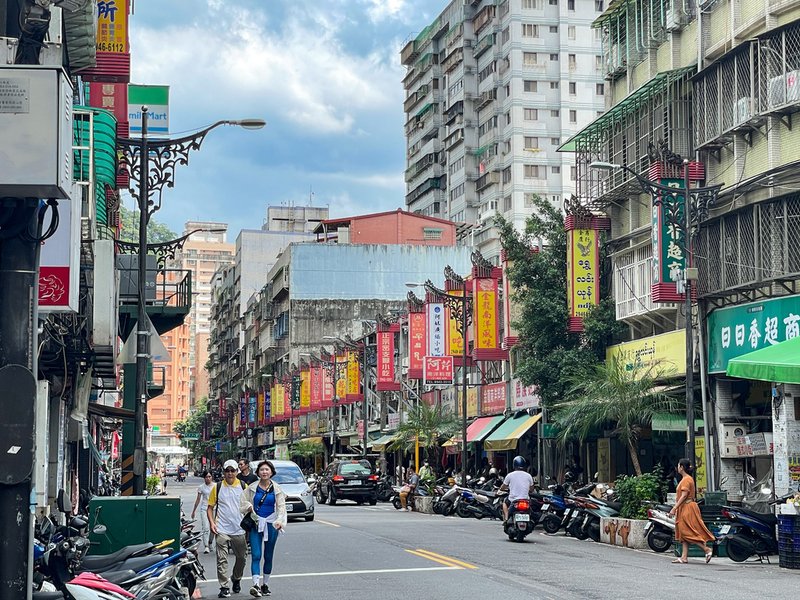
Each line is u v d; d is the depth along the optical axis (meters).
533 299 36.31
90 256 18.81
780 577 16.42
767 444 26.77
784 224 24.98
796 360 20.05
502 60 89.50
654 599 13.62
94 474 38.59
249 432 111.00
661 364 30.80
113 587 10.26
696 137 29.89
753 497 21.50
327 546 22.38
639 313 32.75
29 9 7.80
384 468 62.94
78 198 14.30
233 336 142.88
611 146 35.62
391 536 25.00
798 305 24.33
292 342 90.69
